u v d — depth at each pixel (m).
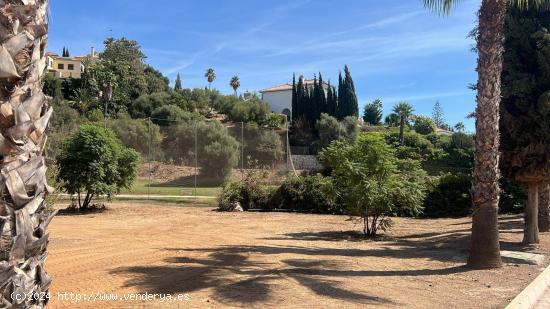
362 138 14.70
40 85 2.70
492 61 8.83
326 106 69.25
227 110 72.00
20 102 2.54
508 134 12.25
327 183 15.55
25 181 2.50
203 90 76.88
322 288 6.75
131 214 20.23
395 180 14.62
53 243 11.16
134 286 6.69
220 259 9.25
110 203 24.61
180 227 15.72
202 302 5.77
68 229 14.35
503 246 12.02
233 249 10.76
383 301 6.23
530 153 11.80
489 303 6.38
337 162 14.77
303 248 11.34
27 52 2.57
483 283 7.64
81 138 20.38
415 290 7.00
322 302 5.96
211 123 40.56
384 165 14.34
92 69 66.56
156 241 12.01
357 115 71.44
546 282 8.29
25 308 2.51
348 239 13.84
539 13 11.99
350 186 14.56
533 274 8.47
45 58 2.76
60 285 6.74
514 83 11.54
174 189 32.72
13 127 2.47
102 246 10.88
